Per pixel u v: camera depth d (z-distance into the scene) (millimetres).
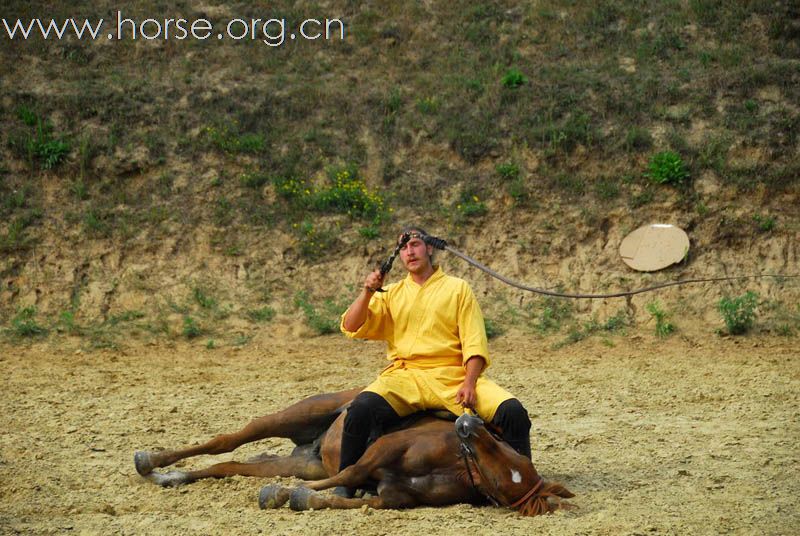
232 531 5641
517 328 15359
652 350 14391
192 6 22031
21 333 14984
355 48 20875
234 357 14242
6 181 17625
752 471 7285
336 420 6562
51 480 7039
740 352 14031
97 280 16172
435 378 6281
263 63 20406
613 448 8266
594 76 19484
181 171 17922
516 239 16875
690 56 19953
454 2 22031
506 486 5824
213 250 16750
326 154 18312
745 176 17172
